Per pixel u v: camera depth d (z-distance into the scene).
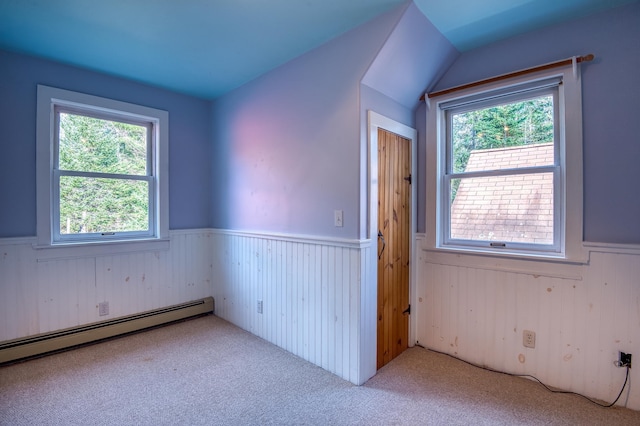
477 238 2.44
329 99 2.28
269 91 2.77
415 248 2.68
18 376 2.18
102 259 2.82
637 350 1.82
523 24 2.07
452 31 2.15
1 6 1.86
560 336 2.05
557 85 2.07
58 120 2.66
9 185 2.40
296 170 2.53
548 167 2.13
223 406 1.87
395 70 2.21
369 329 2.19
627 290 1.84
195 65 2.66
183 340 2.80
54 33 2.16
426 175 2.62
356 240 2.10
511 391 2.02
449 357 2.50
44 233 2.53
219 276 3.42
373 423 1.72
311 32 2.17
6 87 2.38
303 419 1.75
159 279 3.16
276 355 2.53
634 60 1.82
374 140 2.20
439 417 1.77
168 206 3.21
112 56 2.50
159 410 1.83
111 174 2.93
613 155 1.87
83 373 2.22
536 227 2.18
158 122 3.14
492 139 2.38
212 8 1.90
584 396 1.96
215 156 3.47
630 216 1.84
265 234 2.79
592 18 1.94
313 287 2.39
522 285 2.19
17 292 2.43
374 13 1.96
